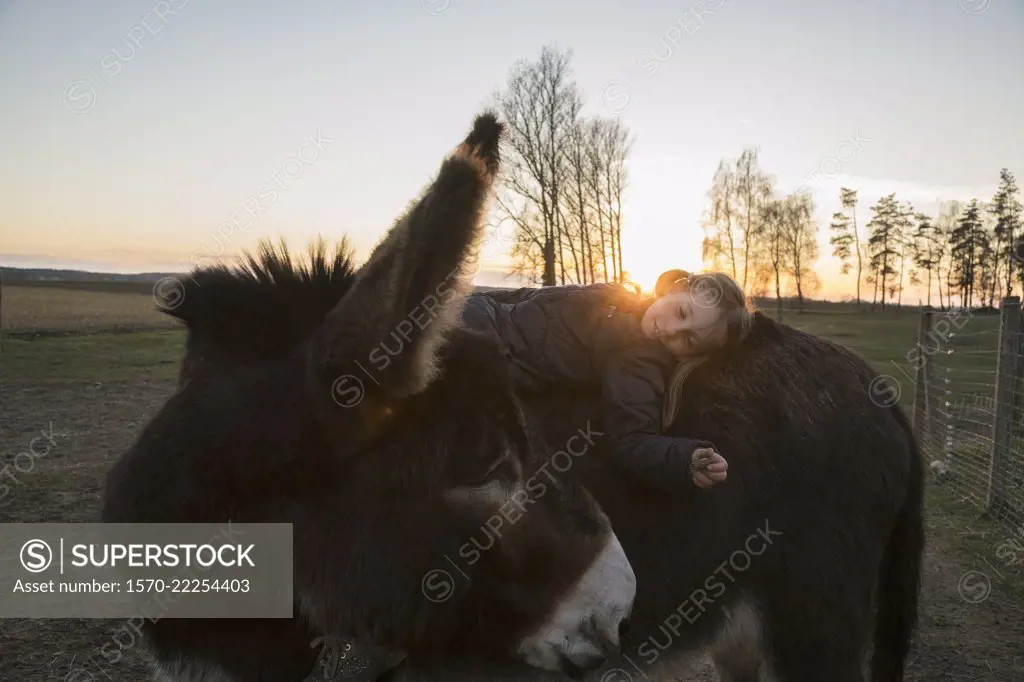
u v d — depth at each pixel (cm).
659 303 277
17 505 642
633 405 269
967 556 584
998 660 439
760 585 289
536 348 272
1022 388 713
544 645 208
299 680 215
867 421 300
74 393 1161
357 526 201
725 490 279
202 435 202
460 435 199
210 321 221
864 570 296
